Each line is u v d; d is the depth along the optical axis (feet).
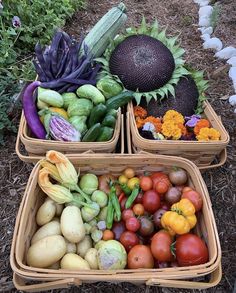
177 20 10.22
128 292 5.09
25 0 8.95
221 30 9.71
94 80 6.49
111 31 7.06
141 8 10.64
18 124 7.13
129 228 4.99
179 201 5.10
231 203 6.21
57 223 5.03
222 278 5.29
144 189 5.40
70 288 5.09
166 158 5.41
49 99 5.91
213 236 4.60
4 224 5.86
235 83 8.11
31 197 4.91
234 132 7.25
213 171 6.61
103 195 5.27
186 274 4.26
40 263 4.59
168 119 6.05
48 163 5.14
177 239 4.83
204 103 6.68
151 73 6.27
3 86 7.27
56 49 6.31
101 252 4.62
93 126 5.65
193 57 8.93
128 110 6.18
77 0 10.10
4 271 5.33
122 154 5.42
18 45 8.68
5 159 6.68
